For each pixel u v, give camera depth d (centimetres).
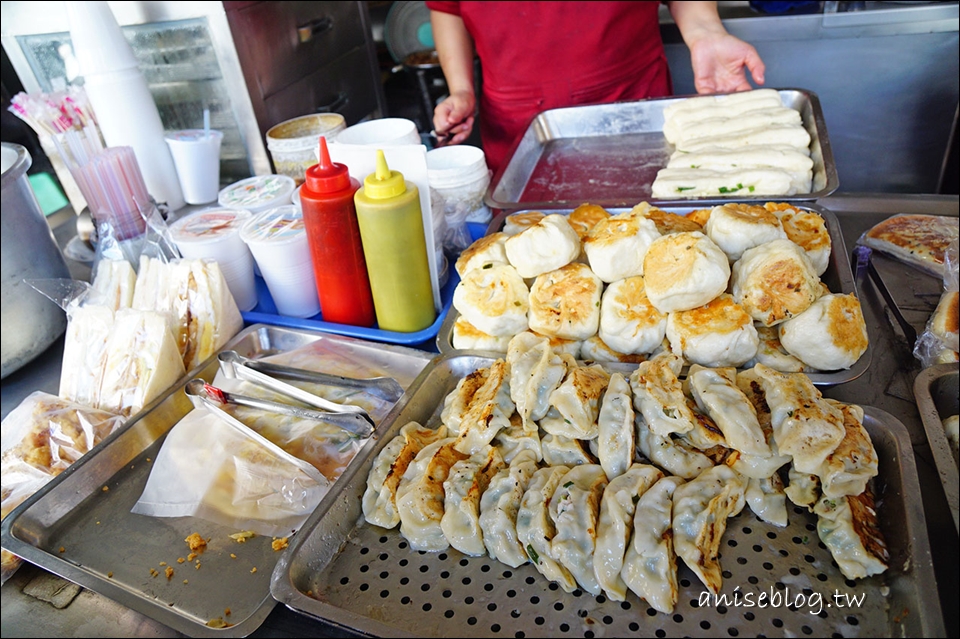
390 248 123
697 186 164
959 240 131
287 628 81
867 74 311
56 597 89
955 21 283
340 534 92
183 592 88
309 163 180
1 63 246
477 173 162
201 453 106
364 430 107
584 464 97
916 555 74
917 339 114
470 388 110
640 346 111
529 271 117
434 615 81
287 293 143
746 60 227
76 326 131
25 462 112
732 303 106
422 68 365
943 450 88
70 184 215
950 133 310
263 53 210
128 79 174
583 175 203
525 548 86
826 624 74
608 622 77
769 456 88
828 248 119
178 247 143
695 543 82
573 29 239
